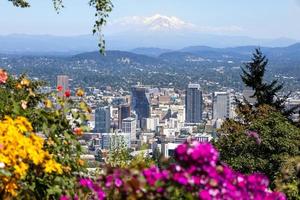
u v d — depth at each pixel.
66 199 4.57
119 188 4.00
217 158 4.00
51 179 5.34
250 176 3.98
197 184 3.82
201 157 3.89
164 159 4.06
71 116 6.47
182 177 3.81
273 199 4.01
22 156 4.83
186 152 3.92
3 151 4.74
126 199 3.92
